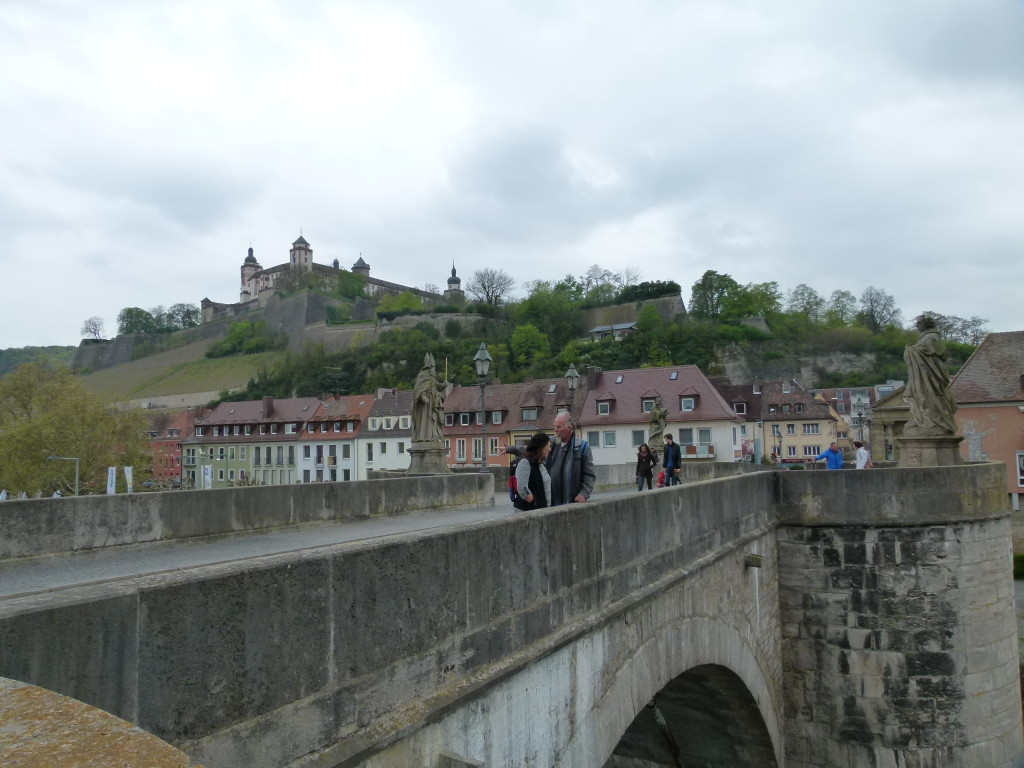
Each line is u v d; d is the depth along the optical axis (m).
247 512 11.24
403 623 4.23
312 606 3.65
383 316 131.38
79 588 2.85
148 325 166.50
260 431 93.25
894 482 14.45
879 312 128.12
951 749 14.05
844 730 14.34
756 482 13.50
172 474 103.25
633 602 7.19
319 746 3.63
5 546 8.22
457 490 16.50
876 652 14.31
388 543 4.16
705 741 14.16
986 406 42.34
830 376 108.62
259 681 3.35
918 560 14.33
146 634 2.90
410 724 4.10
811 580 14.73
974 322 107.00
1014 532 40.81
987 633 14.57
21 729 1.81
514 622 5.31
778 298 123.81
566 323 120.00
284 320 143.62
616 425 66.19
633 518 7.60
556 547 5.98
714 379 85.44
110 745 1.76
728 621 10.95
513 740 5.20
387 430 82.00
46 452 52.00
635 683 7.38
